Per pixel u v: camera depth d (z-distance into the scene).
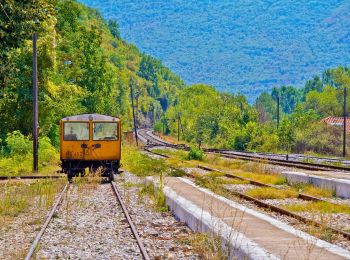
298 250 19.14
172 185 42.72
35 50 63.69
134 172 61.22
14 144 70.69
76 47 121.94
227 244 20.17
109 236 24.30
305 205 34.22
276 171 61.88
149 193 40.59
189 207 28.98
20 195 39.06
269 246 19.78
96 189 44.91
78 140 50.88
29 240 23.50
